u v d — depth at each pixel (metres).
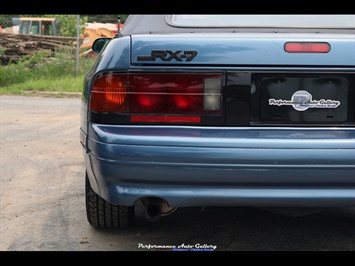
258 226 3.89
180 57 2.80
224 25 3.27
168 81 2.81
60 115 10.12
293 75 2.81
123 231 3.79
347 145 2.72
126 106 2.82
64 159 6.26
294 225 3.91
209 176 2.76
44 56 18.50
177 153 2.73
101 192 3.00
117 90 2.83
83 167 5.87
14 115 10.05
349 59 2.80
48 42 19.42
